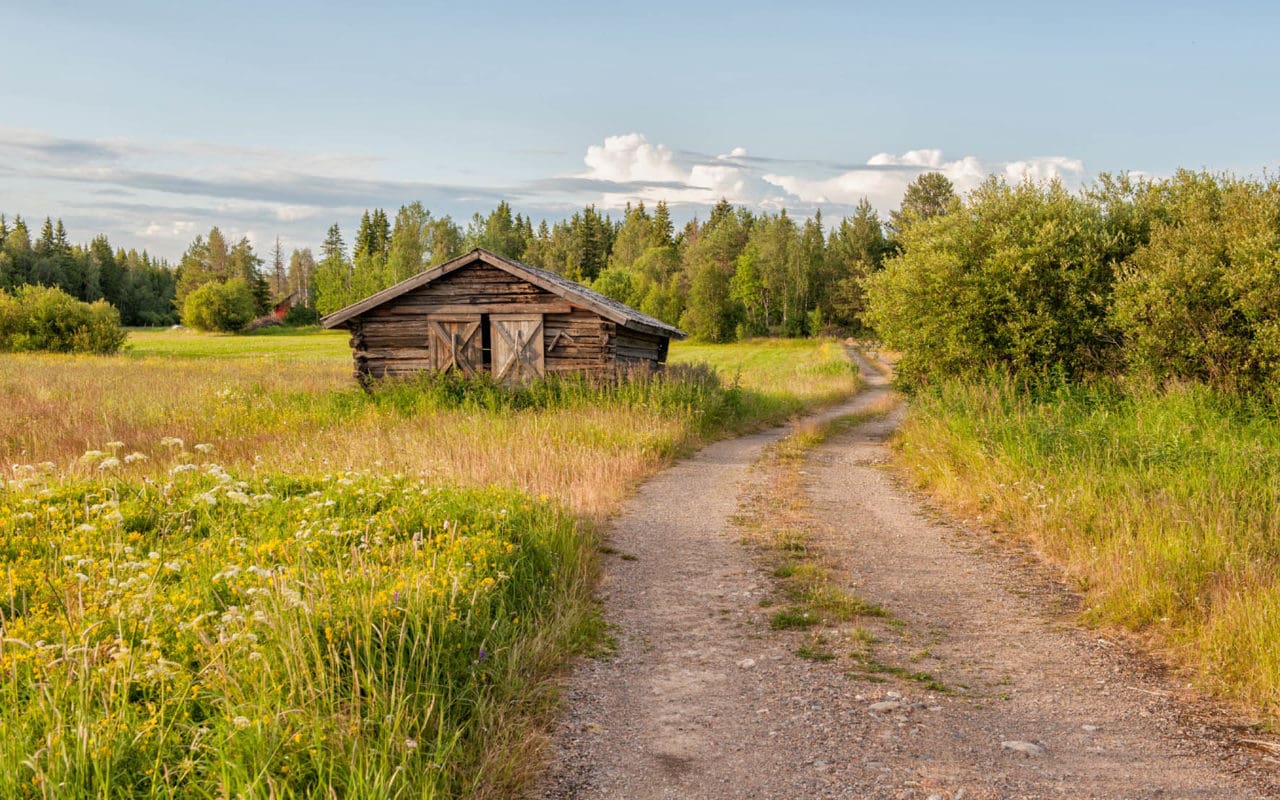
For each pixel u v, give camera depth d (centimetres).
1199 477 978
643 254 12638
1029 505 1020
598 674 572
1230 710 514
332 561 641
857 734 483
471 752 429
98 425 1605
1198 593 685
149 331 11050
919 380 1989
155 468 1141
